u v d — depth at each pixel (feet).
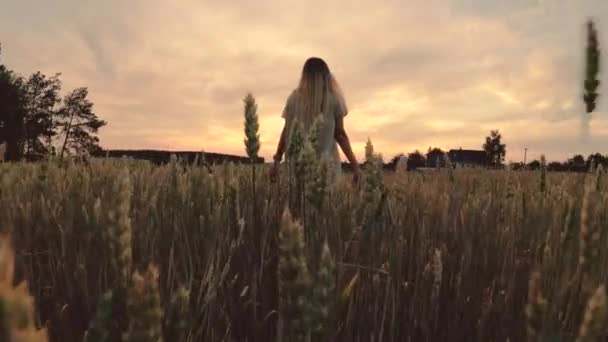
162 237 7.65
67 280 6.17
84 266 5.95
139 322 2.19
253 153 7.46
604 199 7.14
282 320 2.58
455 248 8.73
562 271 5.69
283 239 2.51
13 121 261.65
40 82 293.23
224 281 7.18
